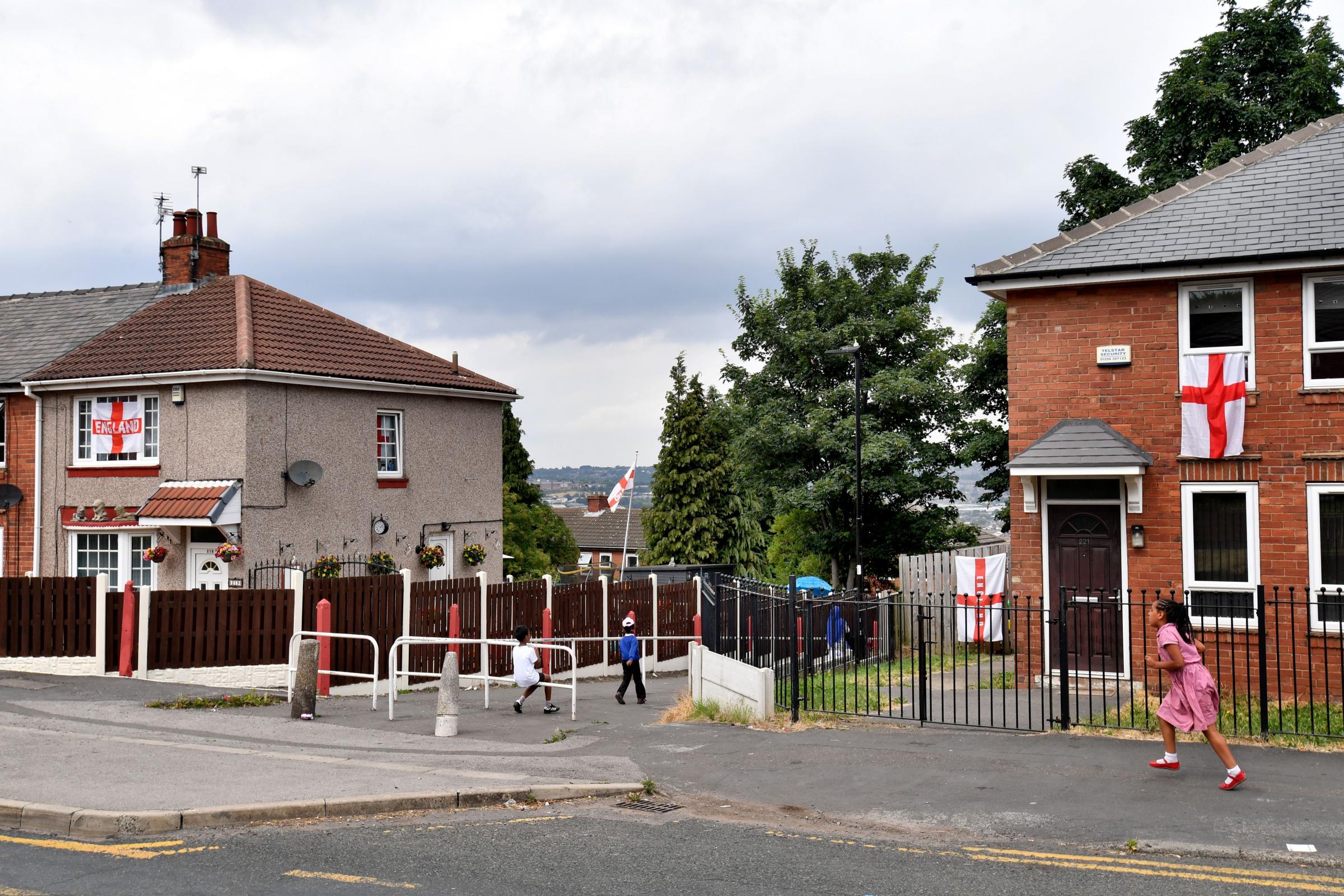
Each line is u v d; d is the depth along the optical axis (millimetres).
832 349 26672
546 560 47844
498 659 19812
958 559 22453
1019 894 6832
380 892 6832
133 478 21719
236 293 24000
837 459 30766
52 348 23766
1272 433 14078
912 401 31016
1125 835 8000
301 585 16828
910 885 6996
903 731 11984
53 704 14211
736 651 14492
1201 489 14422
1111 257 14961
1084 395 15141
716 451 47031
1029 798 9039
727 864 7465
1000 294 15969
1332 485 13750
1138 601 14656
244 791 9125
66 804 8578
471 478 26562
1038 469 14508
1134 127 28078
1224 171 16047
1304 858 7422
